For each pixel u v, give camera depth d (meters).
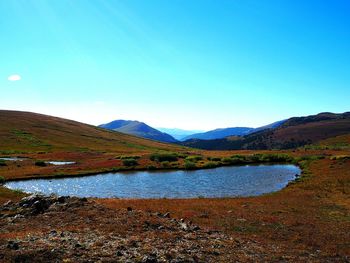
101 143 192.88
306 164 94.94
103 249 19.08
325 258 22.98
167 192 61.81
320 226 32.03
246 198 50.47
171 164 100.19
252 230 30.31
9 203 34.88
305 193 52.28
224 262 19.53
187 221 31.70
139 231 25.00
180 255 19.53
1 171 85.00
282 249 24.28
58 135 196.12
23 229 25.09
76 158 119.88
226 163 105.94
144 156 119.00
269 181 72.88
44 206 32.22
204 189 64.50
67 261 16.58
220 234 27.22
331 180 61.69
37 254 17.12
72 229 24.27
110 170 90.25
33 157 121.50
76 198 34.53
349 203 42.97
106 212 30.67
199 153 148.88
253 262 20.30
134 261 17.62
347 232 30.12
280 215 36.81
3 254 16.77
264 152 142.25
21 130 189.38
